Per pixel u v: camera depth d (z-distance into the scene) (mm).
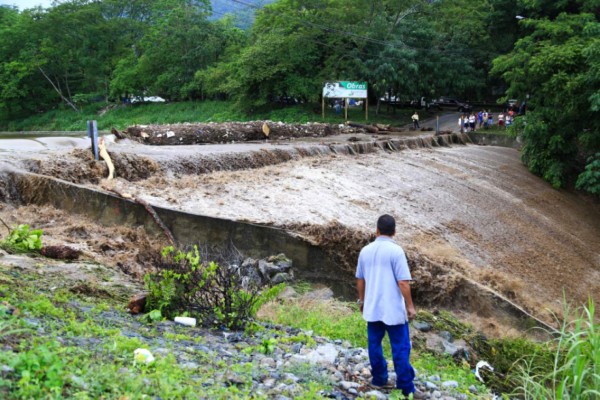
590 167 23922
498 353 9180
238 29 58938
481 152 28781
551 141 25359
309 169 18484
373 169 20141
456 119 43781
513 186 23375
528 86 25844
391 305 5031
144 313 6469
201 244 11250
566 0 32000
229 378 4516
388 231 5227
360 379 5516
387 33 42375
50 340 4188
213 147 20906
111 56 62188
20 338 4102
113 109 58906
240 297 6773
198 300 6684
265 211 12875
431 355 8305
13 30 58500
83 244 10055
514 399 7180
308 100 45344
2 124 60156
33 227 10742
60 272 7508
